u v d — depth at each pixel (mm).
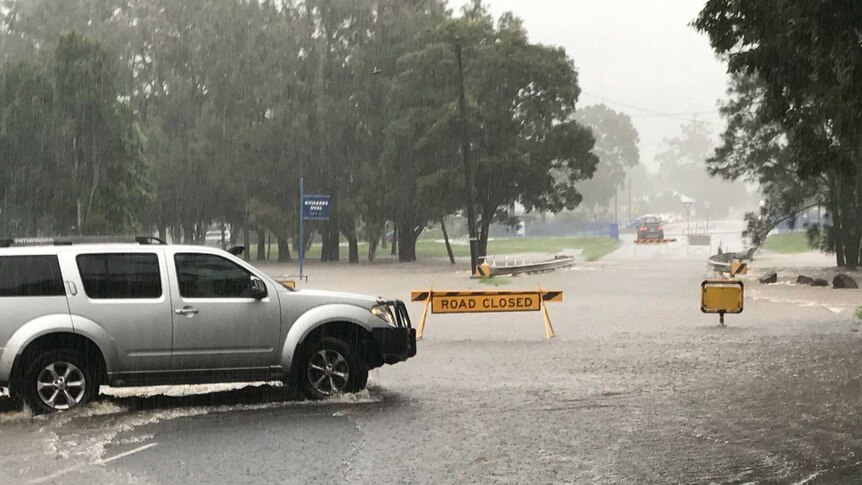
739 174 53469
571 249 91188
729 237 104438
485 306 20234
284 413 11141
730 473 8172
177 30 86312
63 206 66562
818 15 19766
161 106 85688
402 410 11297
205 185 79938
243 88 76562
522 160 59750
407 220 74000
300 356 11953
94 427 10305
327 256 78125
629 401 11891
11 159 65875
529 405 11625
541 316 25938
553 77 61000
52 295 11117
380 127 72562
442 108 60438
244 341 11633
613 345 18406
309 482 7887
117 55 81750
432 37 64125
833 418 10680
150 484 7836
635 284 41094
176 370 11445
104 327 11188
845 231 51875
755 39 22094
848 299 31500
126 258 11469
